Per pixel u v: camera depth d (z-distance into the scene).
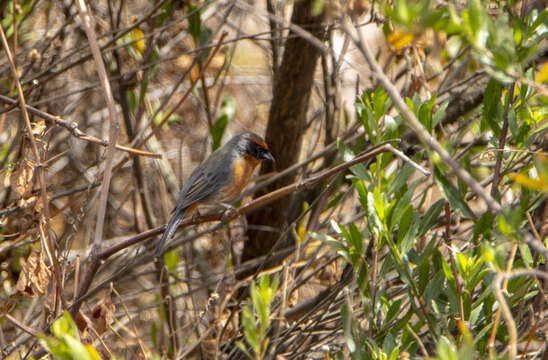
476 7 4.61
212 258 13.60
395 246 7.11
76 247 14.00
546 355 6.99
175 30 15.95
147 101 14.17
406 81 10.90
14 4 10.34
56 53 15.27
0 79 14.20
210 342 10.01
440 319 7.29
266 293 5.93
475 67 12.25
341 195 10.84
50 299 8.99
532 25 6.86
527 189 7.23
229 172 11.69
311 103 16.84
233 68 17.73
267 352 9.04
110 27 14.51
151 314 12.94
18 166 9.13
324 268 10.92
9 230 10.45
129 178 16.28
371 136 8.19
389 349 6.74
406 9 4.50
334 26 11.91
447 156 4.93
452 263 6.87
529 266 6.49
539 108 7.46
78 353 4.97
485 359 6.56
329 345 9.87
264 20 14.56
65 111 15.55
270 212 13.55
